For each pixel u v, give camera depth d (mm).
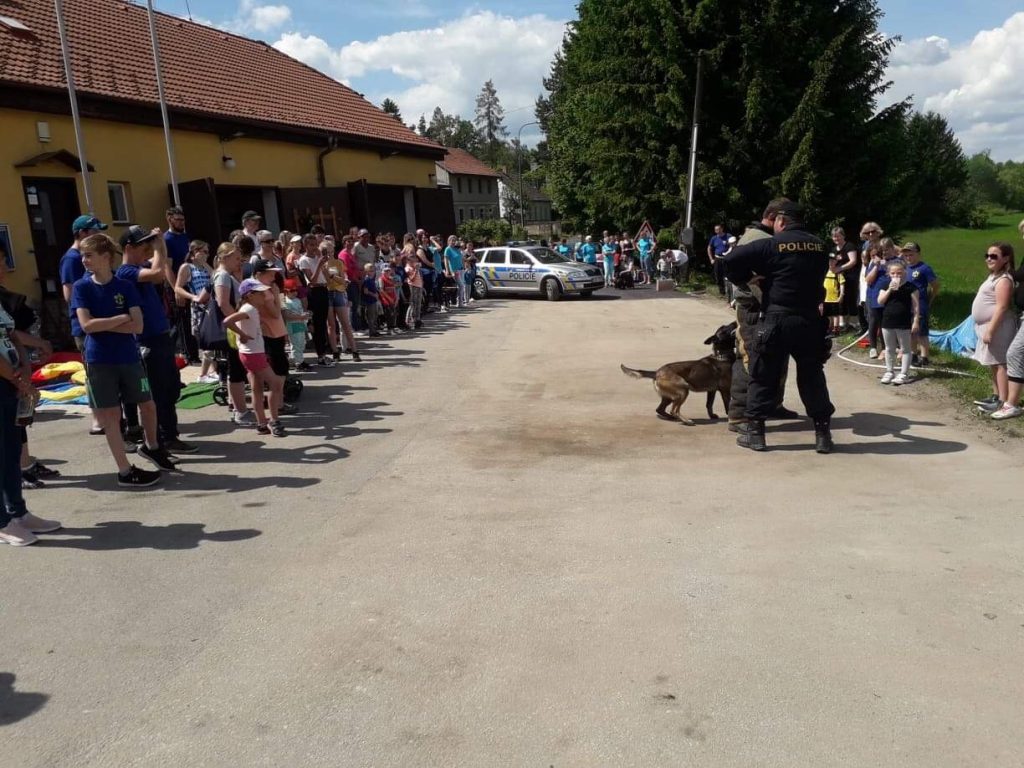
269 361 7773
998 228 74750
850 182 25453
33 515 4977
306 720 3029
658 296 22719
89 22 16312
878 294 9656
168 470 6199
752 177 26172
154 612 3910
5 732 2992
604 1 28141
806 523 4871
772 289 6191
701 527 4848
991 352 7148
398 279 14977
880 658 3354
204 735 2951
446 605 3912
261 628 3732
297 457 6594
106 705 3156
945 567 4199
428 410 8305
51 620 3850
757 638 3529
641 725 2945
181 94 16031
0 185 11812
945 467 5914
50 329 12312
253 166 17531
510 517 5102
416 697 3158
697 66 24328
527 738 2887
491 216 75438
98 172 13539
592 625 3676
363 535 4840
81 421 7879
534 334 14297
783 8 24453
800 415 7633
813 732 2883
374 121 23547
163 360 6559
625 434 7195
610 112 28016
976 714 2975
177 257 9055
